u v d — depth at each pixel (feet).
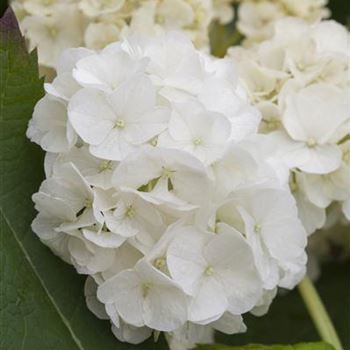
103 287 1.51
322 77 1.75
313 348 1.67
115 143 1.50
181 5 1.84
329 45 1.81
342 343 2.16
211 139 1.51
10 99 1.59
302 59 1.76
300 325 2.13
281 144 1.71
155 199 1.47
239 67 1.75
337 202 1.81
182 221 1.49
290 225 1.56
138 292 1.53
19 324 1.54
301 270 1.65
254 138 1.56
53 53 1.85
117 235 1.50
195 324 1.59
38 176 1.60
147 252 1.50
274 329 2.12
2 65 1.59
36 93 1.60
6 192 1.58
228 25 2.18
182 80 1.54
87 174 1.52
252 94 1.72
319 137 1.71
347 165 1.71
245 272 1.53
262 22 1.99
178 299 1.51
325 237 2.21
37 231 1.55
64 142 1.53
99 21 1.82
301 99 1.71
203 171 1.47
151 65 1.57
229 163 1.52
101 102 1.51
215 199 1.51
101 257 1.52
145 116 1.51
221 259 1.52
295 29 1.83
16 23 1.59
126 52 1.55
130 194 1.49
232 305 1.53
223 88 1.57
